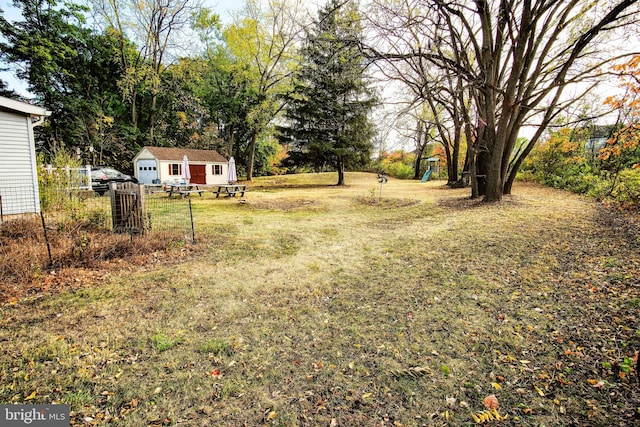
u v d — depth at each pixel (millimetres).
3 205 7293
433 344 2764
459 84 10828
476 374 2352
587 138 13289
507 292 3693
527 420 1906
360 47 7793
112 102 23703
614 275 3756
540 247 5102
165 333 3018
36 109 7652
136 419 1992
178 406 2104
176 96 24109
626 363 2291
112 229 6211
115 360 2602
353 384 2297
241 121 27766
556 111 10078
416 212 9492
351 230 7535
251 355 2676
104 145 21141
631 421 1822
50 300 3678
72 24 21031
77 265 4707
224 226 7781
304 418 1985
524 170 16203
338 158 19609
